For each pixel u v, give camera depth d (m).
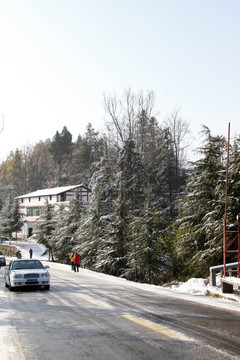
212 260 23.66
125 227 33.50
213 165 25.81
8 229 74.88
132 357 6.21
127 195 37.09
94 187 38.97
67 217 48.25
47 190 87.38
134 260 29.48
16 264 17.92
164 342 7.15
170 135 57.09
